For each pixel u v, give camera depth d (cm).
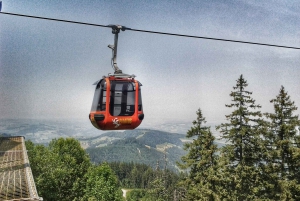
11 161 2425
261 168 3122
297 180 2967
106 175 4744
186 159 3659
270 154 3089
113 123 1212
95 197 4431
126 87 1238
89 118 1267
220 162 3228
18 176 1873
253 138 3162
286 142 2964
